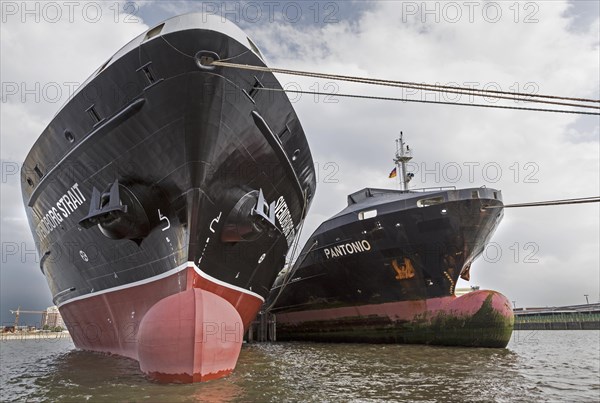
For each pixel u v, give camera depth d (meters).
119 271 10.30
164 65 7.60
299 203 12.77
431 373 9.70
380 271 17.08
